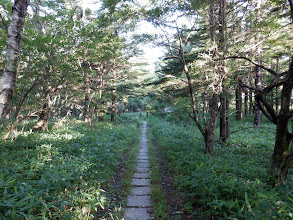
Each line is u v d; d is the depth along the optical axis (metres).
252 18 6.07
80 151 6.65
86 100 14.10
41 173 4.45
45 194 3.35
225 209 3.36
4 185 3.25
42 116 11.12
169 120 21.23
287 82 4.04
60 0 11.06
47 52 7.31
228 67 6.44
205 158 6.41
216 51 6.53
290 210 2.95
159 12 6.86
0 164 4.59
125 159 8.00
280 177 4.27
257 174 4.93
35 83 7.74
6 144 6.49
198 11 6.48
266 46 6.64
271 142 9.98
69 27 7.48
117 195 4.76
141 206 4.27
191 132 13.45
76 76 8.23
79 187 4.03
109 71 17.03
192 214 3.78
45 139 8.00
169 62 10.66
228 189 3.55
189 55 9.84
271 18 5.82
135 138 13.22
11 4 7.44
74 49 7.95
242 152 8.19
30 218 2.68
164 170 6.72
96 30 8.00
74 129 12.43
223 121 9.60
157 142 11.99
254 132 13.51
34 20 9.43
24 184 3.30
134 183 5.60
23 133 8.73
